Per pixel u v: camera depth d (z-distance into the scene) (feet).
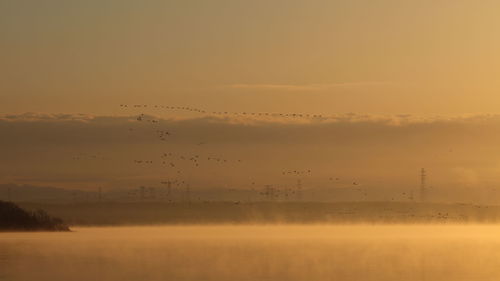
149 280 170.30
